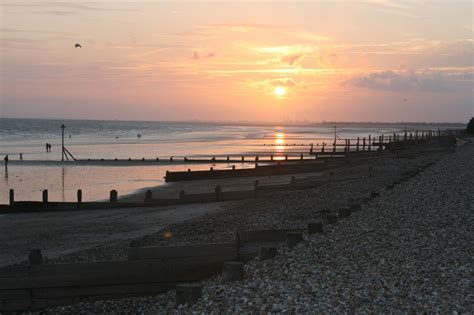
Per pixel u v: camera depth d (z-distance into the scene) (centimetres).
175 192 4097
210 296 1145
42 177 5469
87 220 2911
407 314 952
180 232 2316
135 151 10050
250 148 11812
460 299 1024
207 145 12912
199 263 1432
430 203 2283
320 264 1330
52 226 2745
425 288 1100
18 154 8819
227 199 3481
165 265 1402
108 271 1362
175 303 1161
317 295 1073
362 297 1048
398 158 6512
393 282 1151
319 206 2738
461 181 3106
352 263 1328
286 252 1492
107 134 19150
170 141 14838
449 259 1329
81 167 6694
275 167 5466
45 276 1327
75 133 19150
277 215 2542
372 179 3903
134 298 1372
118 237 2436
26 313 1308
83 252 2008
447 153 6406
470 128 14788
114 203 3294
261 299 1073
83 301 1350
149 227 2670
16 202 3212
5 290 1315
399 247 1480
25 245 2295
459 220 1862
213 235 2114
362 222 1888
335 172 4847
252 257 1505
